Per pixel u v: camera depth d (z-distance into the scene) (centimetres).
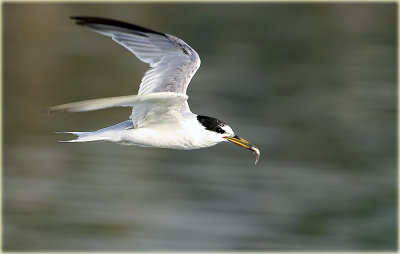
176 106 924
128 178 1642
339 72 2505
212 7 3083
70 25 2859
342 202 1559
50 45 2702
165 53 1069
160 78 1051
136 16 2928
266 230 1430
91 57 2583
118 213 1480
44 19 2845
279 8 3159
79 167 1695
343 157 1816
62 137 1889
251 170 1702
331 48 2741
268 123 2019
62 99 2231
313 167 1741
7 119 2009
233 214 1500
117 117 2045
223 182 1639
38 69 2450
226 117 2059
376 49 2744
